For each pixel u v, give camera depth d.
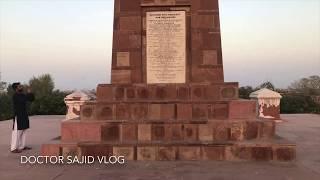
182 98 10.11
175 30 10.34
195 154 9.22
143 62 10.38
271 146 9.15
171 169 8.35
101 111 9.84
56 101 27.12
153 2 10.39
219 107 9.73
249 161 9.10
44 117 24.31
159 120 9.66
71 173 8.09
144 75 10.35
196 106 9.77
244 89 26.31
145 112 9.82
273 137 9.51
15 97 10.88
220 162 9.00
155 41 10.36
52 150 9.34
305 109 27.83
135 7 10.43
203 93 10.08
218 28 10.34
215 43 10.30
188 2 10.36
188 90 10.11
